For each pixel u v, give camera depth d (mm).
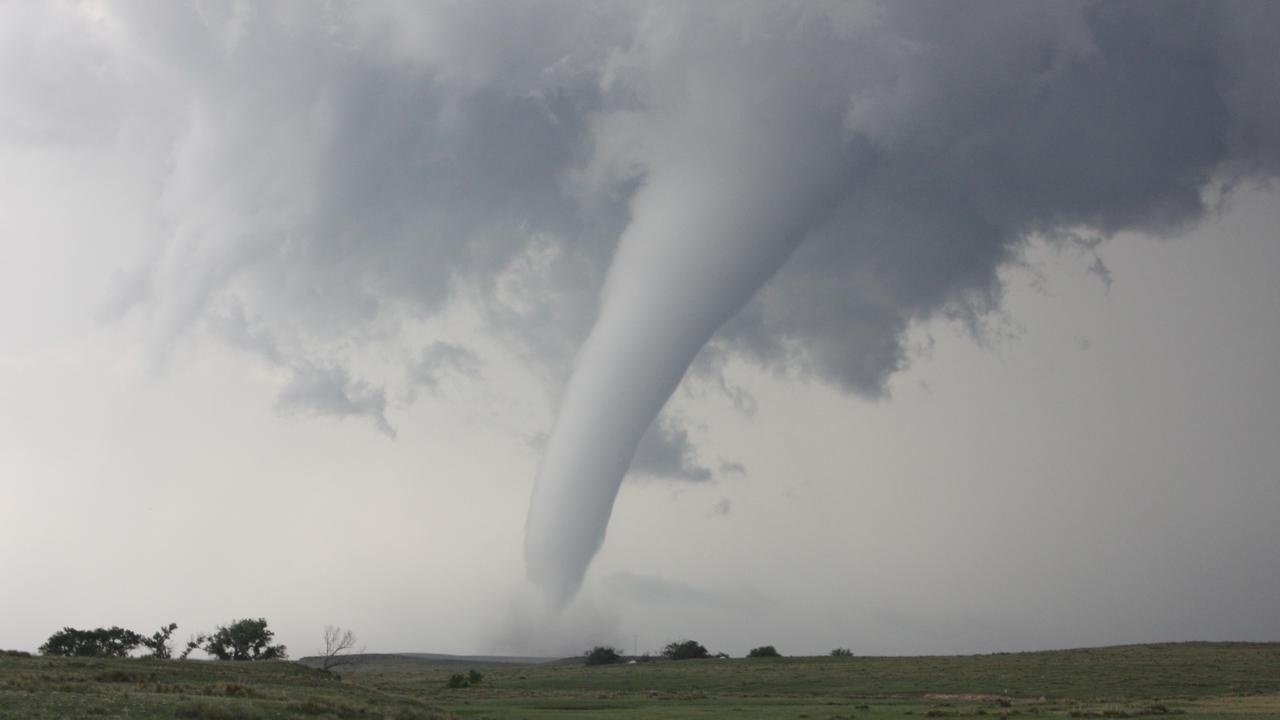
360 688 79125
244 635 127062
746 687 118688
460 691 112125
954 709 78938
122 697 49500
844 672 134000
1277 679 107938
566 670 150250
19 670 64500
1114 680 111000
